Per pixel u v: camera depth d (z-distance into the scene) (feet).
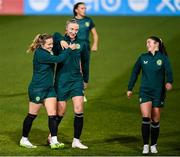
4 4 294.25
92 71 193.06
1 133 124.06
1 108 145.07
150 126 111.45
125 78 183.11
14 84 173.37
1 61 208.33
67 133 125.59
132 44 235.61
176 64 199.82
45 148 112.68
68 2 292.61
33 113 113.09
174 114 142.31
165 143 118.11
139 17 286.46
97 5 292.61
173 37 243.60
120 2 293.43
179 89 168.04
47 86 111.65
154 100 110.11
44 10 293.84
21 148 112.47
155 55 110.32
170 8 289.94
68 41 114.11
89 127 130.31
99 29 264.31
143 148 110.73
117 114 141.59
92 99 156.35
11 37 249.96
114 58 213.25
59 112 114.62
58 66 114.01
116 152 110.52
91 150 111.65
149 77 109.91
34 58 111.86
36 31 259.80
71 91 113.39
